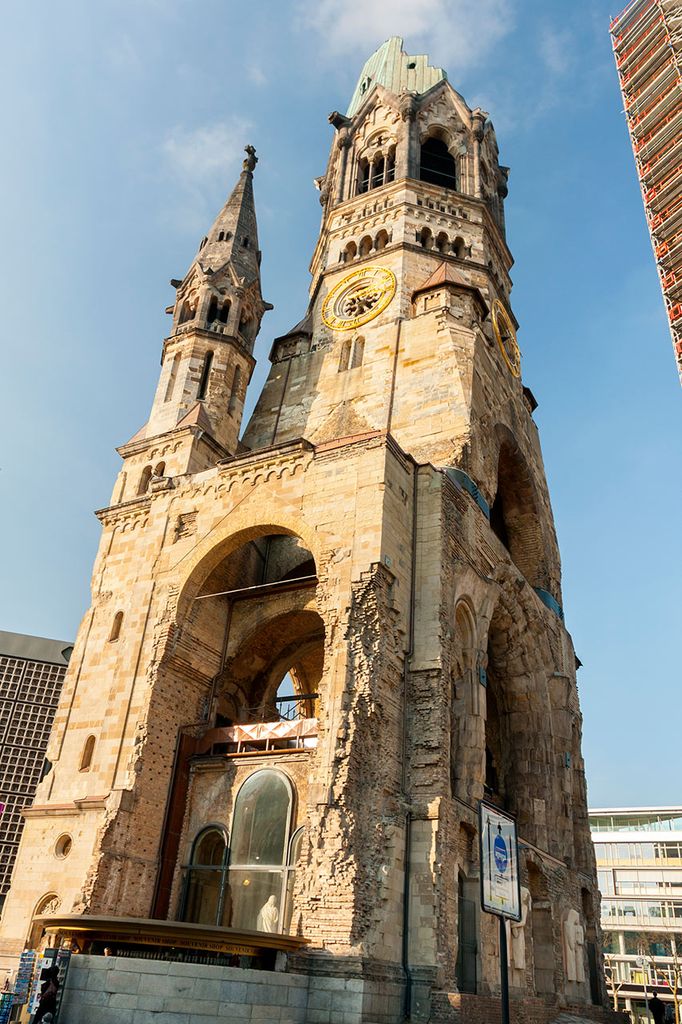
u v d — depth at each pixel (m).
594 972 44.16
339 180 64.12
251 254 55.22
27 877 35.34
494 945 32.53
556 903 40.59
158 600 38.97
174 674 37.34
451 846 30.73
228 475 40.03
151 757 34.72
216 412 47.72
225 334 50.28
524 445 55.38
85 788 36.22
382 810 29.48
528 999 34.09
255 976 23.67
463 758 35.12
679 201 69.31
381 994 25.89
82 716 38.97
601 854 115.25
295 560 45.09
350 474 35.84
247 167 59.81
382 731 30.73
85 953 25.25
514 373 57.81
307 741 33.88
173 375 49.41
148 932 24.53
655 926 106.81
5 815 56.38
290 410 51.41
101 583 42.81
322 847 27.89
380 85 68.00
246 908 31.22
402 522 35.59
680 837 112.00
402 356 48.75
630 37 81.44
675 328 65.25
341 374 50.81
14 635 63.31
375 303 53.28
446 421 43.69
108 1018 21.69
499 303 58.66
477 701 36.34
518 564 54.44
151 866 33.12
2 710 59.88
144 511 43.56
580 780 49.28
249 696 42.88
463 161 64.00
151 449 45.91
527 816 43.16
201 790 35.28
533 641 47.09
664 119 74.38
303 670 51.66
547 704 46.81
